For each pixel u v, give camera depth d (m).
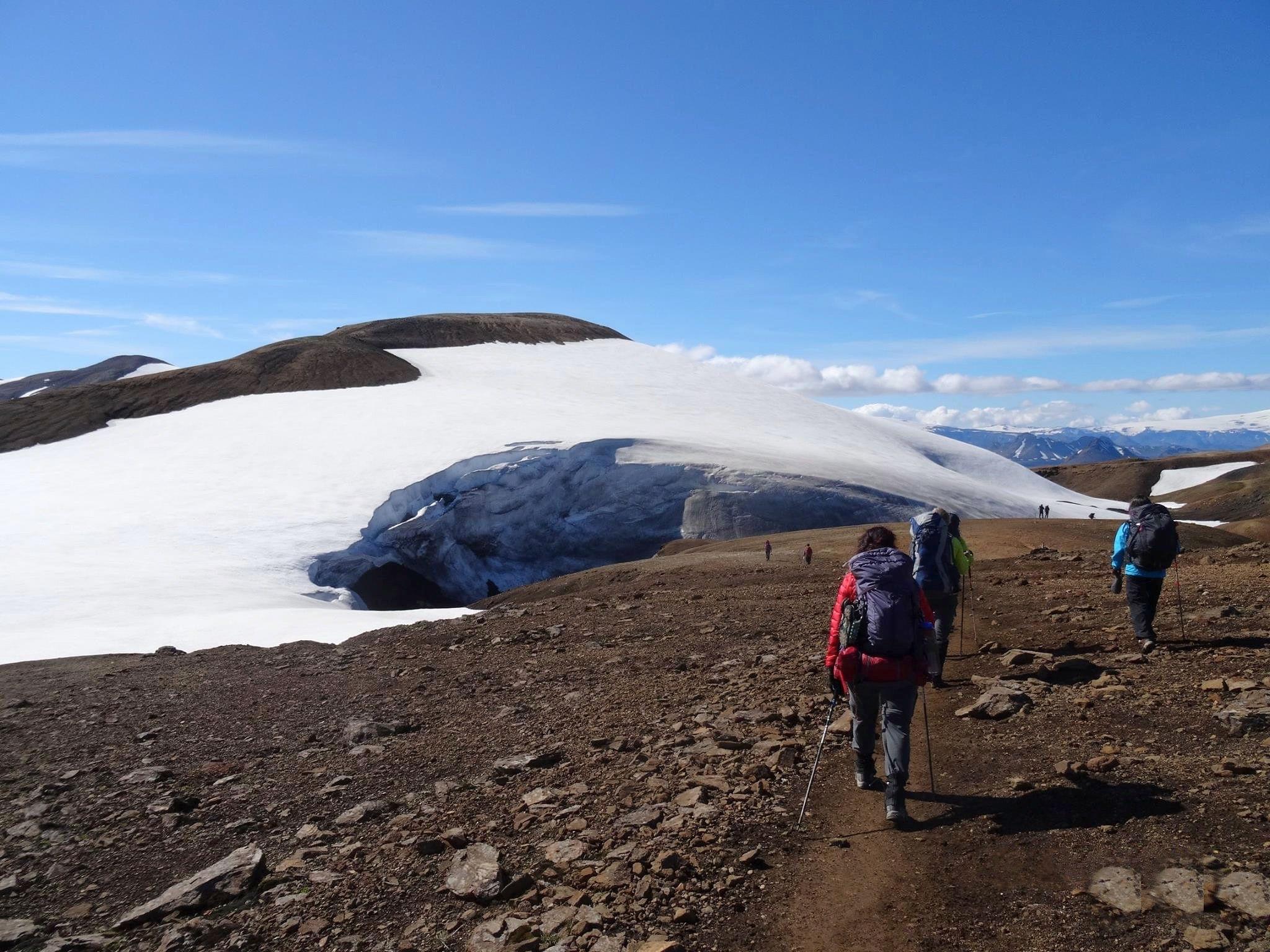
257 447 84.56
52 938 4.49
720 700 7.88
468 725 8.10
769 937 3.79
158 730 9.20
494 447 84.88
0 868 5.59
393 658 12.95
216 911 4.63
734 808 5.16
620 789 5.73
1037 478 132.88
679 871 4.40
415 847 5.12
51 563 49.28
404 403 103.00
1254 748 5.06
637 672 9.77
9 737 9.60
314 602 46.41
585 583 40.41
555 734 7.40
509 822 5.40
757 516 81.69
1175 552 7.81
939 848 4.45
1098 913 3.63
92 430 93.00
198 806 6.48
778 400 136.62
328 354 120.69
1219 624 8.76
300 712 9.54
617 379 133.00
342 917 4.40
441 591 72.00
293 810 6.17
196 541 57.59
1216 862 3.84
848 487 86.56
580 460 86.69
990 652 9.11
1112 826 4.37
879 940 3.69
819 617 12.84
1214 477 180.25
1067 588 13.23
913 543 8.06
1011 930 3.63
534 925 4.05
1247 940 3.25
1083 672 7.50
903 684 5.02
